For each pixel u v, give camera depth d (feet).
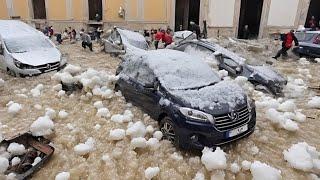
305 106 27.27
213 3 72.64
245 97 19.56
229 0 72.43
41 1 81.25
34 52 36.24
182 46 37.65
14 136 19.36
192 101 18.30
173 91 19.69
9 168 16.79
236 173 16.84
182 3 83.87
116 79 26.96
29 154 17.70
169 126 19.39
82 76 29.45
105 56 51.85
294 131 21.70
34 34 39.52
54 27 80.07
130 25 77.97
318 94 30.76
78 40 71.36
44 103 26.45
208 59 33.58
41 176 16.52
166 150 18.74
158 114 20.38
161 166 17.35
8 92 29.55
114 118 22.70
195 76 21.45
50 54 36.70
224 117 17.70
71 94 28.07
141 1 76.13
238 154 18.62
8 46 35.94
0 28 38.78
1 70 36.78
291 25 71.67
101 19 80.23
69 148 19.17
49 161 17.74
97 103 25.26
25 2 79.20
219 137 17.58
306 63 45.24
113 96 26.50
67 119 23.32
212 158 16.58
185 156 18.40
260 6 76.43
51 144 19.38
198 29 67.26
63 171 16.92
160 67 21.81
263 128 22.07
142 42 52.06
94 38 71.46
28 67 33.86
